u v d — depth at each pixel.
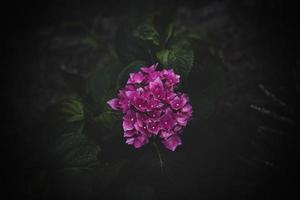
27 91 1.30
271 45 1.27
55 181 0.88
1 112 1.27
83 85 1.00
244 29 1.32
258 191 1.01
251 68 1.25
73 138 0.86
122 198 0.94
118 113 0.86
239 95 1.18
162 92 0.81
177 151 0.89
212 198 1.00
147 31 0.90
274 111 1.07
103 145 0.89
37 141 1.19
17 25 1.42
